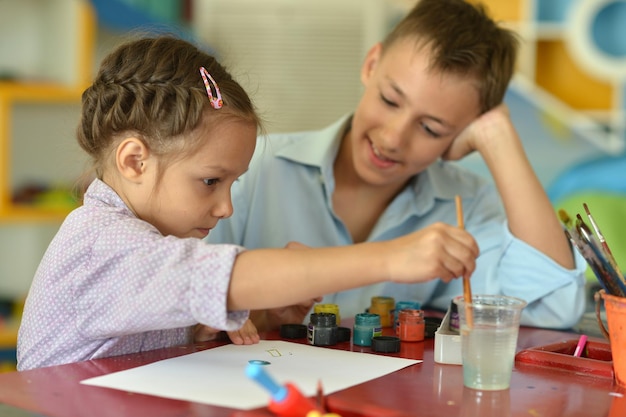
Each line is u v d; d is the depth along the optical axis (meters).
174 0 3.04
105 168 1.11
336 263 0.91
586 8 3.20
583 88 3.32
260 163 1.56
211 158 1.06
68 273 1.00
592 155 3.14
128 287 0.95
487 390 0.90
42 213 2.56
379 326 1.14
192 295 0.92
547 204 1.47
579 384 0.95
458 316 1.03
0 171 2.54
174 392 0.84
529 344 1.20
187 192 1.06
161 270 0.94
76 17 2.68
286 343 1.13
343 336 1.16
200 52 1.14
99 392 0.84
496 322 0.89
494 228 1.57
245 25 3.32
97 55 2.81
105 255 0.97
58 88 2.59
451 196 1.64
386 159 1.48
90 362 0.98
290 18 3.31
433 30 1.45
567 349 1.12
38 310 1.02
